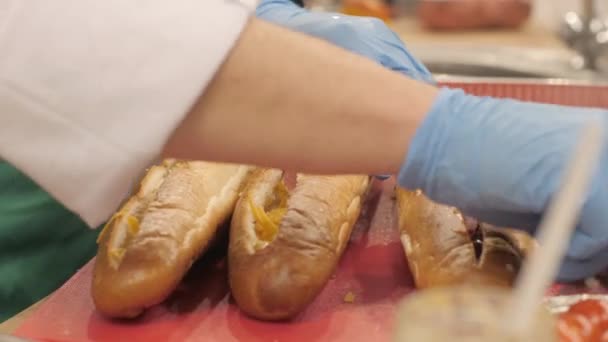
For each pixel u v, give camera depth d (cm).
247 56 83
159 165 108
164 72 82
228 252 98
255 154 85
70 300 95
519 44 227
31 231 108
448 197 87
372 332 91
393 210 112
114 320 93
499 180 85
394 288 97
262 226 98
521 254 94
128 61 82
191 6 83
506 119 85
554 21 254
